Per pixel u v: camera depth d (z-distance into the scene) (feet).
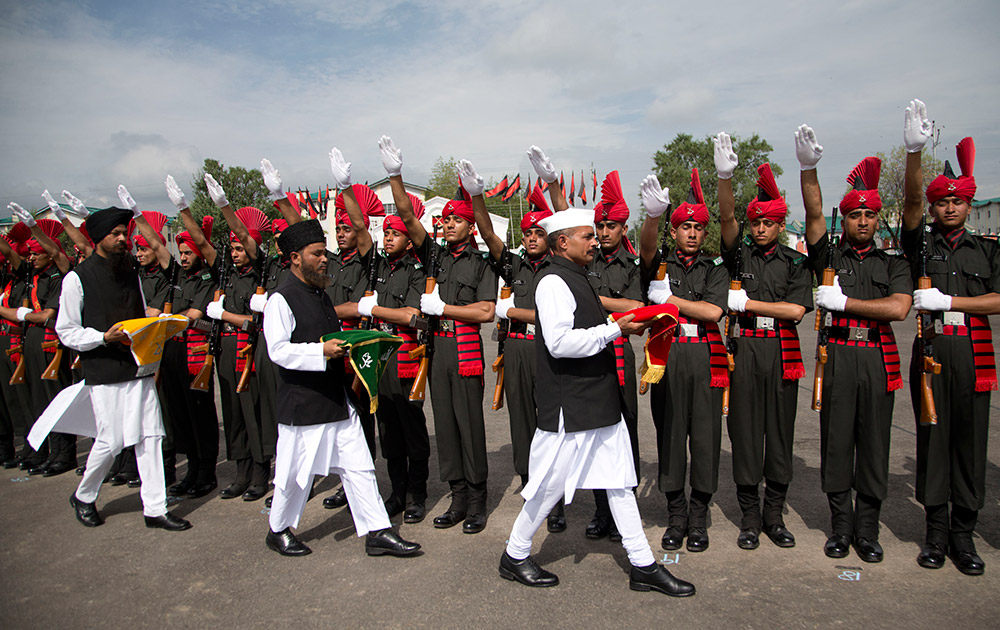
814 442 19.56
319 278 12.62
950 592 10.56
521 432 14.42
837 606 10.19
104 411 13.75
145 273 17.92
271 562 12.34
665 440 12.75
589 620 9.98
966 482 11.35
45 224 19.90
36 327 19.34
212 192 16.07
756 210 12.82
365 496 12.47
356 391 14.67
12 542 13.48
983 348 11.41
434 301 14.16
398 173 14.29
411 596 10.87
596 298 10.97
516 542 11.15
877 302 11.54
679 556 12.19
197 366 16.29
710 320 12.32
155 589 11.34
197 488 16.28
